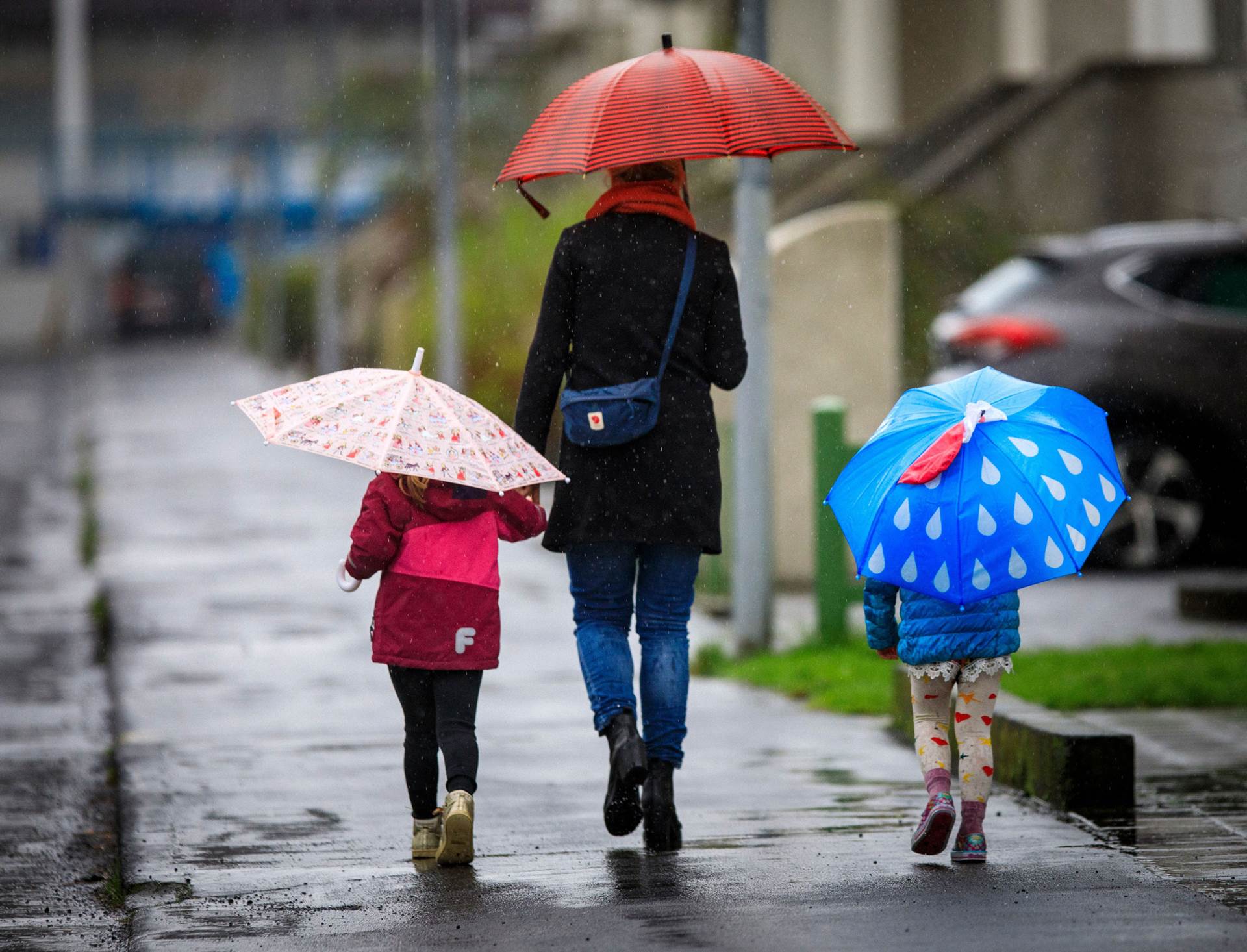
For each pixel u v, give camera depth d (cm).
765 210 4006
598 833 2364
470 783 2153
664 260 2197
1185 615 4384
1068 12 9756
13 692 3659
